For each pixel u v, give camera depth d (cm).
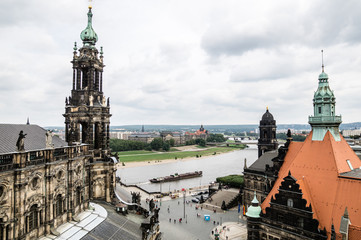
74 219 5128
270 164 9925
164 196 13662
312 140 6388
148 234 5931
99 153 7488
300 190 5375
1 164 3512
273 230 5766
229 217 10144
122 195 8444
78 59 7344
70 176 5072
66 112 7356
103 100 7675
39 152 4191
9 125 4850
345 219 4678
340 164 5656
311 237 5125
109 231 5309
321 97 6431
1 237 3572
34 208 4141
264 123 12038
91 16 7756
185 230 8875
